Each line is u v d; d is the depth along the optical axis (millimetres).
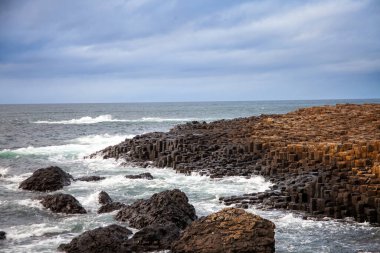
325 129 41469
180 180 32375
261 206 24641
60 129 86312
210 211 23859
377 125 40875
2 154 48219
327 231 20578
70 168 39750
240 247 16625
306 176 28109
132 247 17625
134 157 42688
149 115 143375
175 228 18719
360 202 22141
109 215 22641
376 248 18484
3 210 23531
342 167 28328
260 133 42000
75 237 18359
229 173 33062
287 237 19766
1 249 17859
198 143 40844
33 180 29688
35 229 20391
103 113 162625
